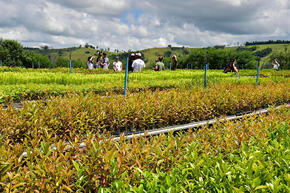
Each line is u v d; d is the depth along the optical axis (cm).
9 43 6088
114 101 654
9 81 1124
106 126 606
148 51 17262
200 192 225
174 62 3020
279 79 1730
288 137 361
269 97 1013
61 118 525
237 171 256
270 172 253
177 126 692
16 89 897
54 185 236
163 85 1276
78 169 244
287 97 1120
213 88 1043
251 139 362
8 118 470
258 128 423
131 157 287
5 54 5766
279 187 217
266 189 226
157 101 684
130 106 632
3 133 442
